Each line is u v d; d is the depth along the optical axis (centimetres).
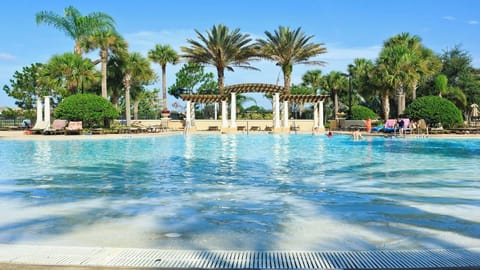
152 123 4262
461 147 1948
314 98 3841
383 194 763
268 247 450
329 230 516
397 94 3659
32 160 1395
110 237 490
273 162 1338
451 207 646
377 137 2761
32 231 518
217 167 1209
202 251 423
